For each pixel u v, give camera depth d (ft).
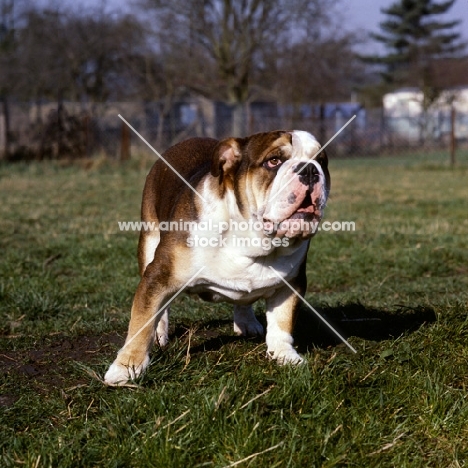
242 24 43.24
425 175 28.37
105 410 5.78
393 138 42.52
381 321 7.89
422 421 5.69
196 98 46.57
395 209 17.22
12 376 6.52
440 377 6.23
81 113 34.81
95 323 7.81
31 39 44.34
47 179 25.31
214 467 5.18
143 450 5.24
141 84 45.44
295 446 5.27
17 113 38.29
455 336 6.92
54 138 31.55
